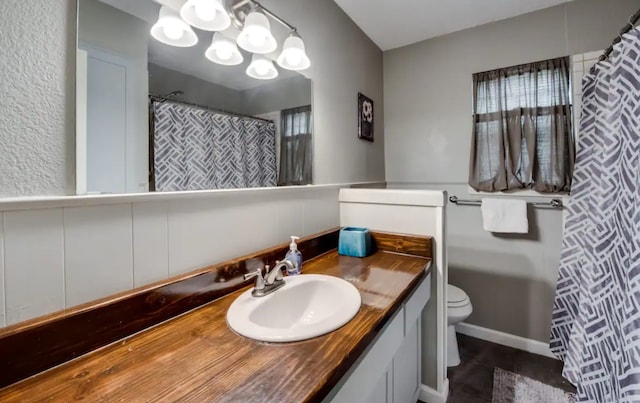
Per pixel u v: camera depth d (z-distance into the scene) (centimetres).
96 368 58
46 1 64
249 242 111
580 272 154
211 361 60
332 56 167
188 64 94
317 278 107
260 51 104
